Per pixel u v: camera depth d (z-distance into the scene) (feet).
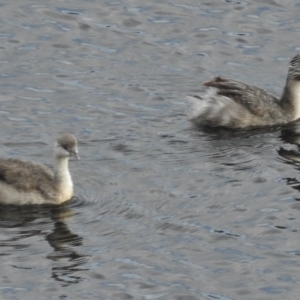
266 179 84.64
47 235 76.13
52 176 80.79
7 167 80.23
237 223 78.69
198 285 72.02
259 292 71.72
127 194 81.46
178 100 98.32
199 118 93.56
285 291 71.87
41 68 102.37
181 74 102.83
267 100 95.04
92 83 100.37
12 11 110.63
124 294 70.79
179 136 91.35
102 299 70.23
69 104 96.53
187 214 79.41
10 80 100.17
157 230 77.41
